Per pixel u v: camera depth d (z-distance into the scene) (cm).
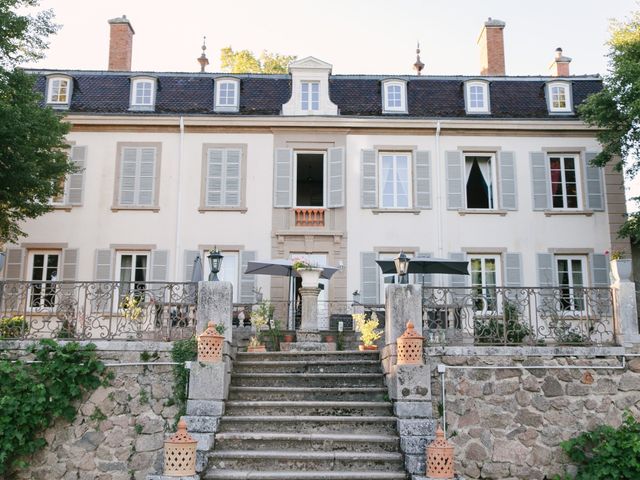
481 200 2061
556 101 2089
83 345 944
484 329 1014
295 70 2081
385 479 820
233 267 1970
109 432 923
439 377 944
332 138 2036
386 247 1975
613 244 1969
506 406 939
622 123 1708
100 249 1942
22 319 1012
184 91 2095
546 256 1964
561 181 2034
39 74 2089
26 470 910
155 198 1977
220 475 821
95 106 2042
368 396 970
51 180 1650
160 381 938
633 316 971
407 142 2039
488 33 2305
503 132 2039
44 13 1427
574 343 987
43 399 895
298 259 1391
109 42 2239
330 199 2002
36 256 1962
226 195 1994
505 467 921
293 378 1006
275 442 882
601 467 884
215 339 927
